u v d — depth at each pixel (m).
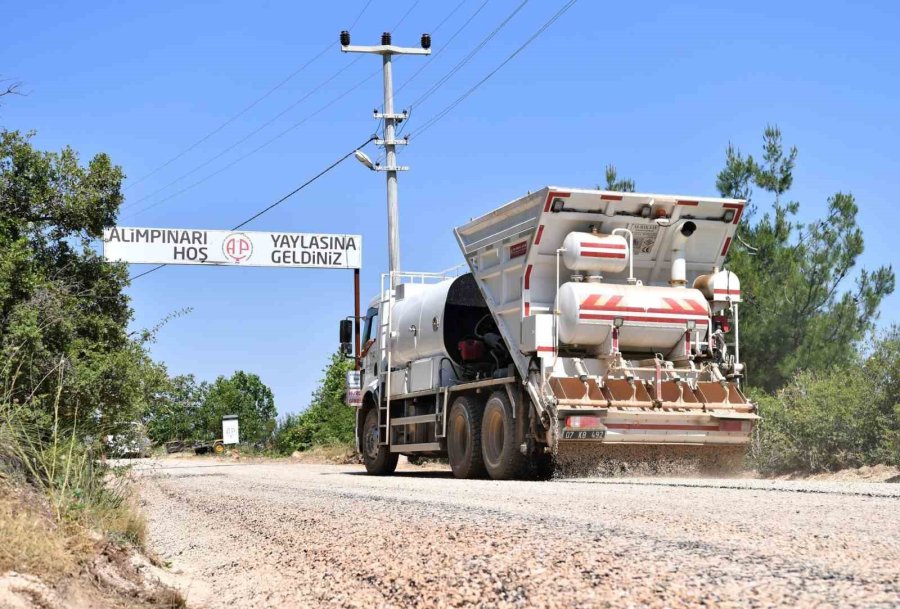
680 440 13.93
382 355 20.00
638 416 13.68
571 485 11.84
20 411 8.23
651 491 10.13
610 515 7.76
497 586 5.54
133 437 10.52
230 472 21.45
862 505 7.83
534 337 14.23
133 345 11.04
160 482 16.69
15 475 7.52
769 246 21.50
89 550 6.80
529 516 7.89
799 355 20.56
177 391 11.17
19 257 9.66
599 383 13.88
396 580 6.31
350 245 29.52
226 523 10.80
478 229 16.28
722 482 11.54
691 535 6.38
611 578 5.23
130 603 6.43
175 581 7.55
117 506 8.76
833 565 5.13
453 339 17.48
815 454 16.16
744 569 5.14
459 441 16.64
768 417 17.00
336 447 33.53
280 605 6.65
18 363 9.13
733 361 14.74
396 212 29.00
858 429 15.95
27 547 6.15
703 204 14.94
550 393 14.01
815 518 7.05
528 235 14.86
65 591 5.99
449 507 9.12
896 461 14.84
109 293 11.19
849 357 20.62
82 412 9.88
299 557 7.96
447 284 17.61
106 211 11.15
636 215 14.80
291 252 29.05
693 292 14.61
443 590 5.75
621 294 14.20
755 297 20.98
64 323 9.88
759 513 7.45
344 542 8.03
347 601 6.26
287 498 12.24
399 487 12.96
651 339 14.41
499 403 15.30
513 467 14.86
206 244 28.30
